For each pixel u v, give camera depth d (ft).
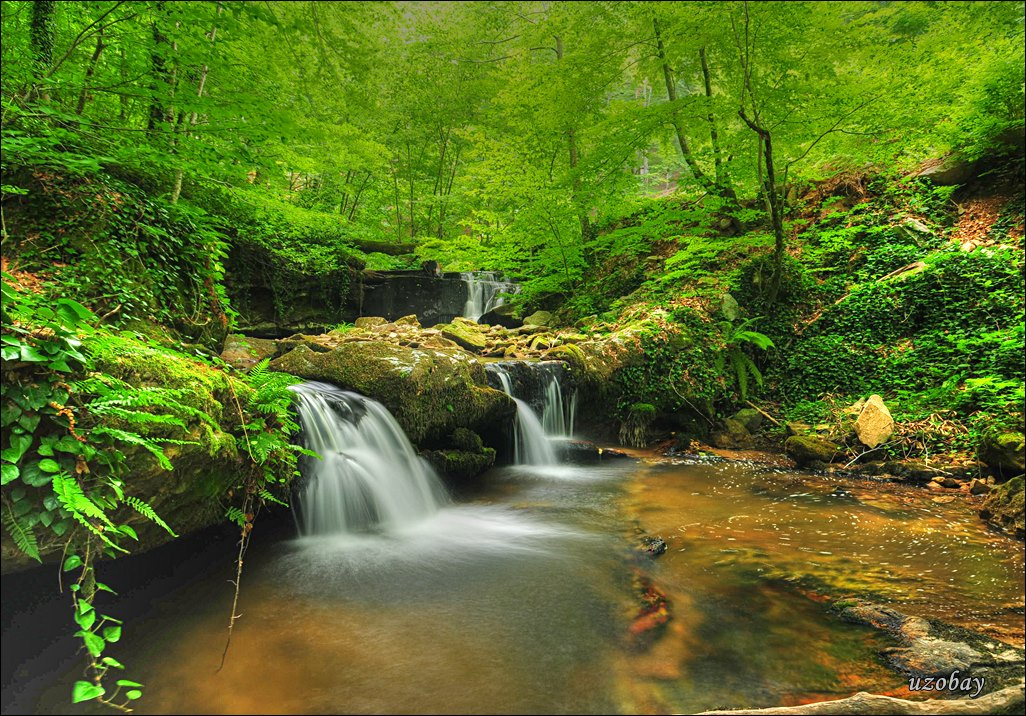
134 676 8.29
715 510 18.37
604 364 29.68
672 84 38.06
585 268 43.14
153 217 16.94
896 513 17.94
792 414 30.19
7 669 7.91
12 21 17.61
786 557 14.10
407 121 57.06
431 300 48.19
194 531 12.10
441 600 11.31
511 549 14.53
